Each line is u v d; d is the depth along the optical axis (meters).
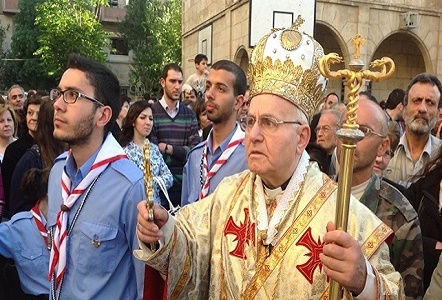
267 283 1.37
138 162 3.69
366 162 2.07
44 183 2.32
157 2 30.09
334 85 10.92
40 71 28.84
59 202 2.04
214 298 1.48
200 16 14.58
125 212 1.88
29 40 29.11
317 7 10.60
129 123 3.83
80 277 1.85
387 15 11.23
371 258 1.32
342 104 3.64
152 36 29.09
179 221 1.58
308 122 1.46
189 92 7.09
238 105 2.91
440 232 2.38
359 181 2.13
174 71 4.43
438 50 11.84
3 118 4.34
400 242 1.99
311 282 1.33
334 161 2.81
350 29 10.89
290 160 1.41
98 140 1.99
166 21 29.12
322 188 1.45
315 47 1.46
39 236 2.33
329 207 1.41
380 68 1.26
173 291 1.49
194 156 3.12
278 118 1.37
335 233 1.12
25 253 2.31
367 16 10.95
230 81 2.84
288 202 1.43
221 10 12.47
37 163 3.06
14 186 3.03
